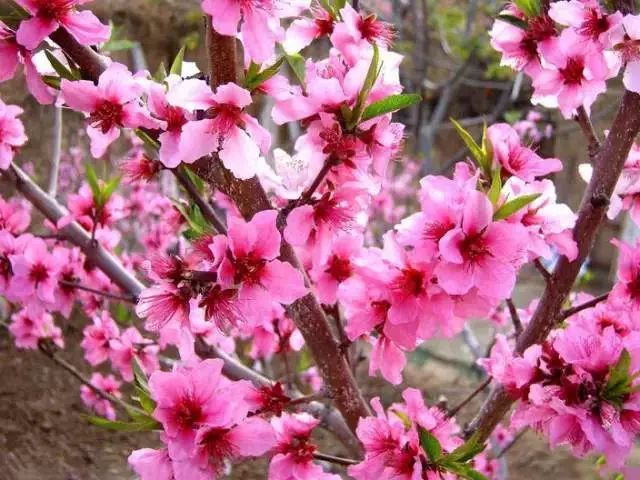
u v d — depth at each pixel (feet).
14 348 4.69
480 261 1.18
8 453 3.90
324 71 1.36
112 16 5.43
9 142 1.80
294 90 1.38
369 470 1.34
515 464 4.25
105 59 1.36
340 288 1.35
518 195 1.31
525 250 1.20
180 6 5.67
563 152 6.31
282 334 2.09
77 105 1.25
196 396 1.21
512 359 1.39
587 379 1.25
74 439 4.08
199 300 1.27
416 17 5.53
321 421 1.71
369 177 1.38
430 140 5.62
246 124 1.22
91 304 2.40
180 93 1.20
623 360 1.20
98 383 3.05
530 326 1.61
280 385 1.47
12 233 2.12
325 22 1.45
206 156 1.36
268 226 1.21
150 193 3.43
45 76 1.32
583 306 1.59
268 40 1.21
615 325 1.48
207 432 1.23
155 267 1.23
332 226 1.32
